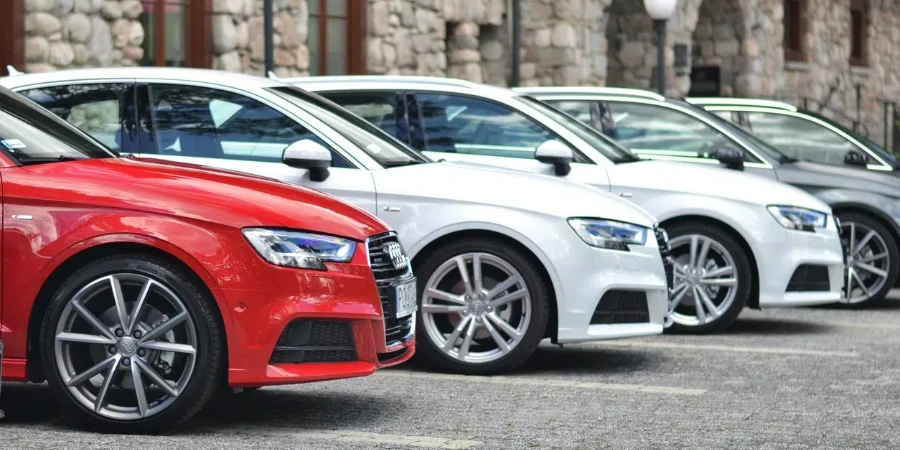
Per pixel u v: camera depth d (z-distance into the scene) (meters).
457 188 8.17
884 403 7.48
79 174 6.16
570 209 8.23
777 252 10.48
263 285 6.01
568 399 7.48
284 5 18.89
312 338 6.13
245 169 7.99
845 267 12.70
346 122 8.41
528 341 8.21
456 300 8.27
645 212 8.70
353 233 6.29
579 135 10.09
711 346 9.83
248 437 6.16
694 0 27.83
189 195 6.09
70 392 6.07
